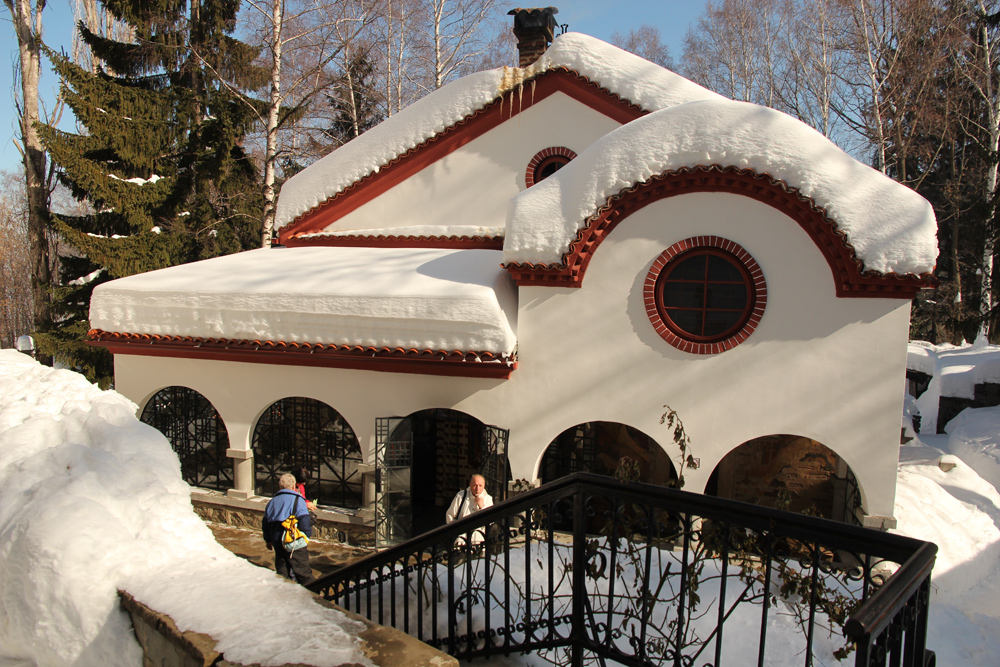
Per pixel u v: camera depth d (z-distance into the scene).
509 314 8.89
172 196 20.12
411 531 9.81
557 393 8.74
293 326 9.30
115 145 18.70
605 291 8.50
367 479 9.51
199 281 10.09
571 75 11.12
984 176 26.03
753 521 3.46
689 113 8.04
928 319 28.39
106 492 5.36
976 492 11.41
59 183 21.92
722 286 8.20
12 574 4.72
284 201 12.73
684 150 7.98
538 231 8.52
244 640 3.75
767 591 3.46
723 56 27.08
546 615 5.38
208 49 19.73
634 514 5.35
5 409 6.76
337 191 12.42
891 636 2.60
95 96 18.80
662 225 8.27
